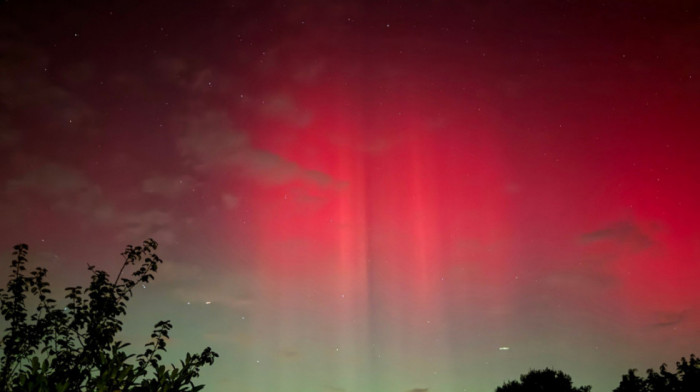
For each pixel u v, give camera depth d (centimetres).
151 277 611
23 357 534
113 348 471
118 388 396
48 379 435
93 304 561
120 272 595
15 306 555
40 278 584
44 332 546
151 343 515
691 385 1338
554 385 1947
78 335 550
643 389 1452
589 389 1930
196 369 445
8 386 421
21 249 584
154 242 623
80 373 463
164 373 403
